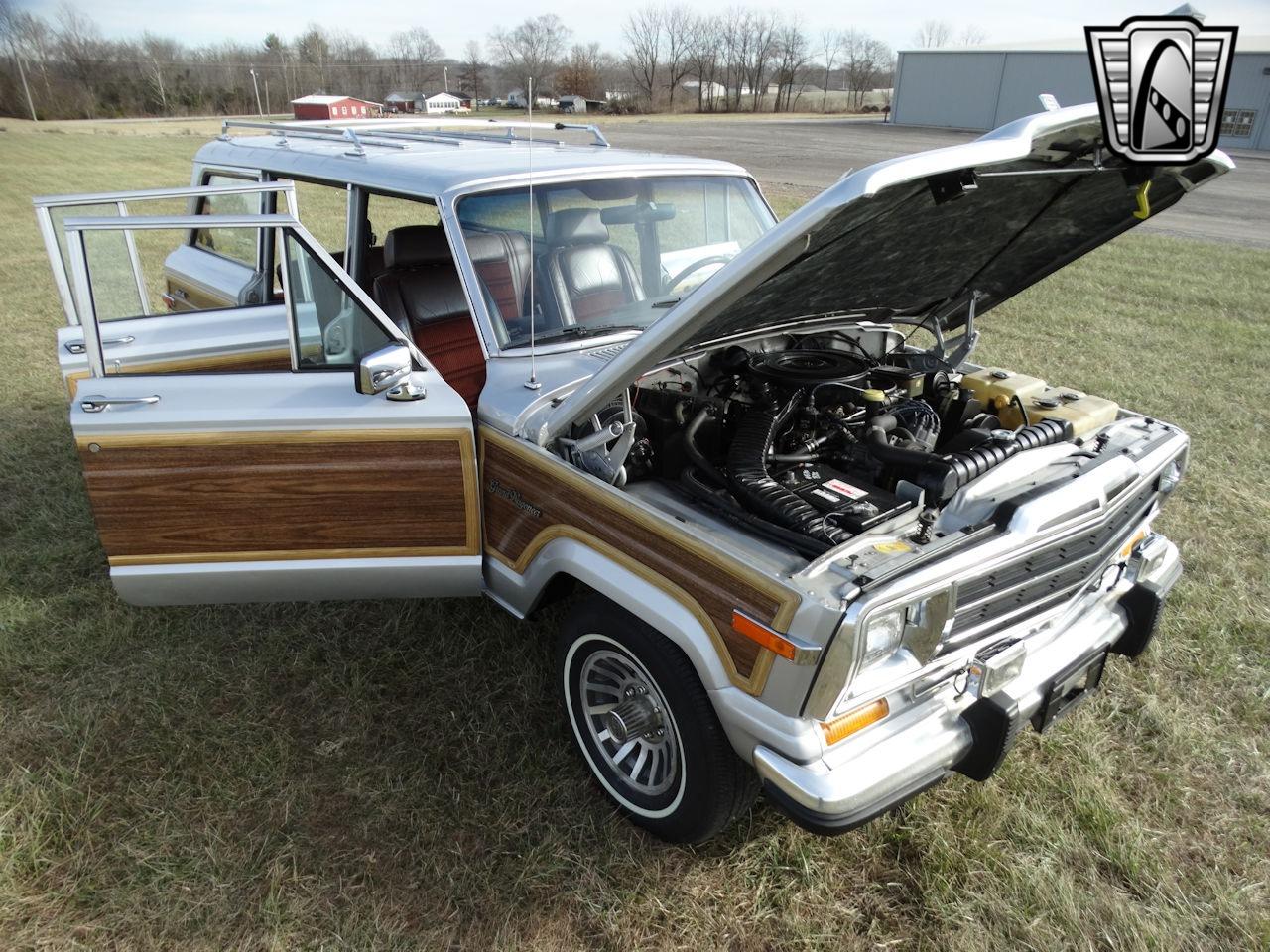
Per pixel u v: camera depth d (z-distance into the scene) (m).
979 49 41.00
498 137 4.40
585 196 3.40
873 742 2.18
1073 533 2.38
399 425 2.74
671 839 2.61
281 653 3.47
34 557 4.06
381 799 2.79
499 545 2.91
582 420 2.62
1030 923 2.42
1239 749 3.11
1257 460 5.48
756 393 2.97
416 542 2.92
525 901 2.46
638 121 47.09
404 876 2.53
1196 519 4.71
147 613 3.69
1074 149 2.47
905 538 2.25
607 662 2.72
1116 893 2.53
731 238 3.90
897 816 2.76
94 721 3.07
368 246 3.67
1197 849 2.70
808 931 2.39
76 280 2.65
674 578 2.29
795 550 2.33
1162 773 2.96
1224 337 8.33
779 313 3.03
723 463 2.98
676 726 2.42
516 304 3.17
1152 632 2.90
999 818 2.76
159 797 2.77
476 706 3.20
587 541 2.53
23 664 3.35
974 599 2.24
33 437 5.39
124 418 2.68
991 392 3.14
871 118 51.62
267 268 3.33
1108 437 2.86
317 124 4.66
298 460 2.76
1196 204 18.09
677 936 2.38
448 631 3.60
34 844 2.56
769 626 2.05
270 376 2.81
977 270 3.37
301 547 2.89
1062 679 2.49
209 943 2.33
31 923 2.36
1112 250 13.01
